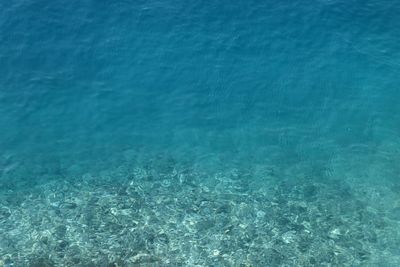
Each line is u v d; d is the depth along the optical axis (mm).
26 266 26422
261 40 39250
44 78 36750
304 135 34000
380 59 38250
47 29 39531
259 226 28609
